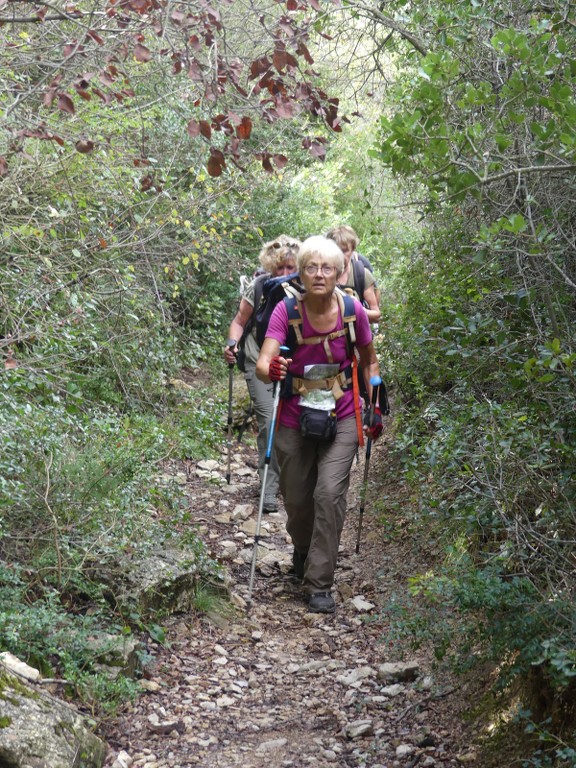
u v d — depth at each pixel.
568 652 3.32
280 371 5.99
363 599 6.30
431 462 4.38
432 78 3.86
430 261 7.46
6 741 3.57
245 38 6.79
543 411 4.29
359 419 6.25
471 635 4.20
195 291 11.50
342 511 6.20
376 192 12.39
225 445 9.80
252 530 7.70
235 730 4.57
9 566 4.98
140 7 4.07
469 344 4.88
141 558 5.67
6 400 5.28
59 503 5.50
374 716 4.71
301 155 13.55
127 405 8.62
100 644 4.77
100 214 7.27
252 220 11.20
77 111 6.21
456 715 4.55
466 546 5.62
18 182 6.45
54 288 6.04
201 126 4.25
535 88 3.80
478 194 3.83
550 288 4.46
